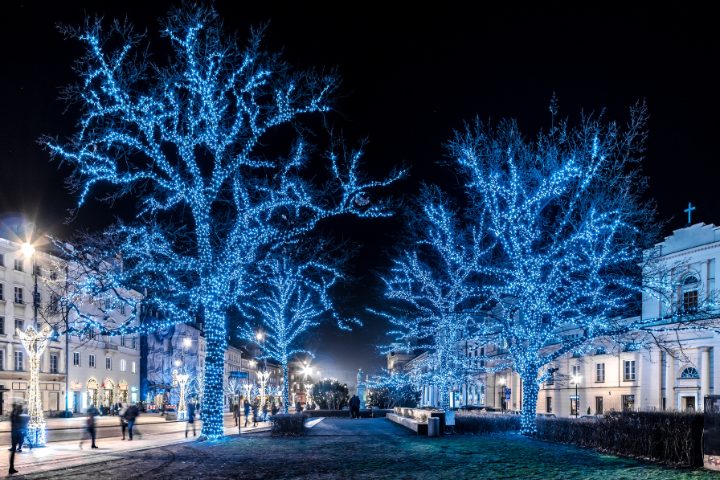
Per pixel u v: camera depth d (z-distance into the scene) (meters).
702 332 42.47
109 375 76.88
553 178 25.28
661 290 28.94
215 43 23.39
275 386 171.50
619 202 26.22
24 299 61.12
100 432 36.09
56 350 64.75
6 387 58.28
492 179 26.62
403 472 14.84
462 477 13.89
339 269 35.91
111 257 29.66
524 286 26.98
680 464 15.65
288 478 14.05
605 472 14.31
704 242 42.47
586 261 29.19
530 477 13.74
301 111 23.89
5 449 22.59
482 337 32.16
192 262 25.31
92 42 21.64
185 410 57.62
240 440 25.22
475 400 76.75
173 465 16.75
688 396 43.78
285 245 34.34
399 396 64.44
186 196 24.12
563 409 59.50
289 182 25.12
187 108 23.89
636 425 17.84
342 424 38.31
